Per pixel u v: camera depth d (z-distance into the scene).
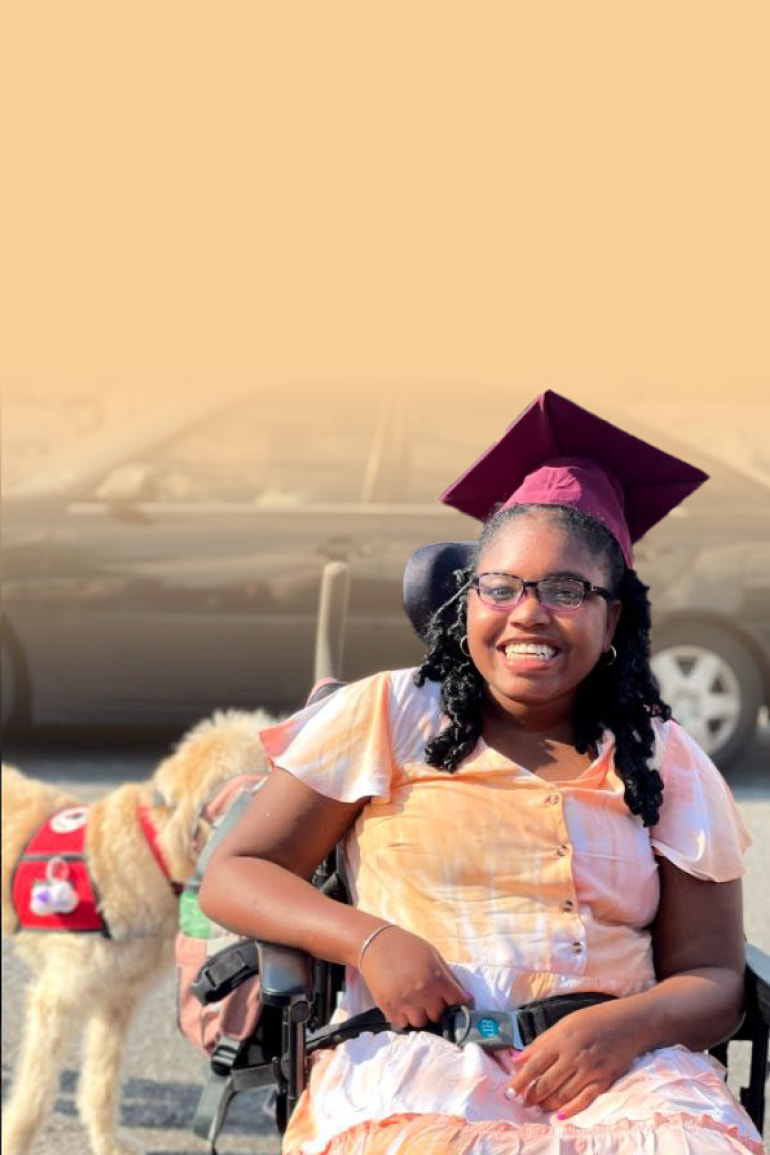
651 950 2.26
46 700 6.54
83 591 6.41
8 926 3.31
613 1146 1.84
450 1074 1.98
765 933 3.19
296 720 2.37
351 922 2.12
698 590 6.30
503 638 2.19
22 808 3.38
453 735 2.22
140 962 3.22
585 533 2.21
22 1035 3.79
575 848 2.16
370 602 6.30
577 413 2.29
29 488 6.54
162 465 6.55
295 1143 2.02
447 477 6.47
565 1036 2.00
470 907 2.15
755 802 5.34
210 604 6.37
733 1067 3.41
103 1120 3.26
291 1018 2.14
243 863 2.24
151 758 6.54
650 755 2.24
